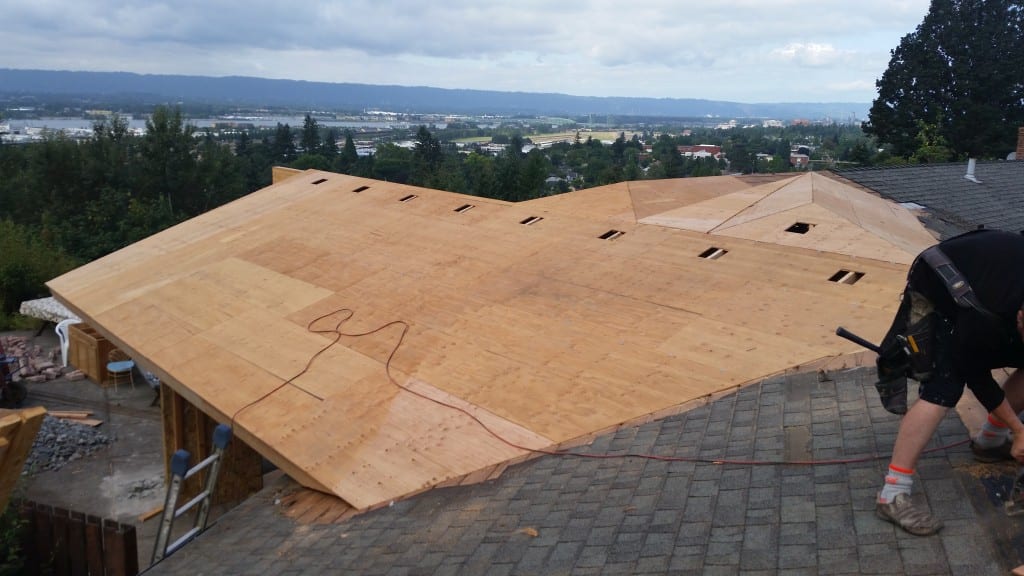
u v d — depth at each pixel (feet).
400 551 14.76
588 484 15.70
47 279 76.38
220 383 24.21
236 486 32.30
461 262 31.19
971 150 113.91
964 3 113.29
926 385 10.86
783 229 29.73
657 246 29.71
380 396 22.06
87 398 49.34
